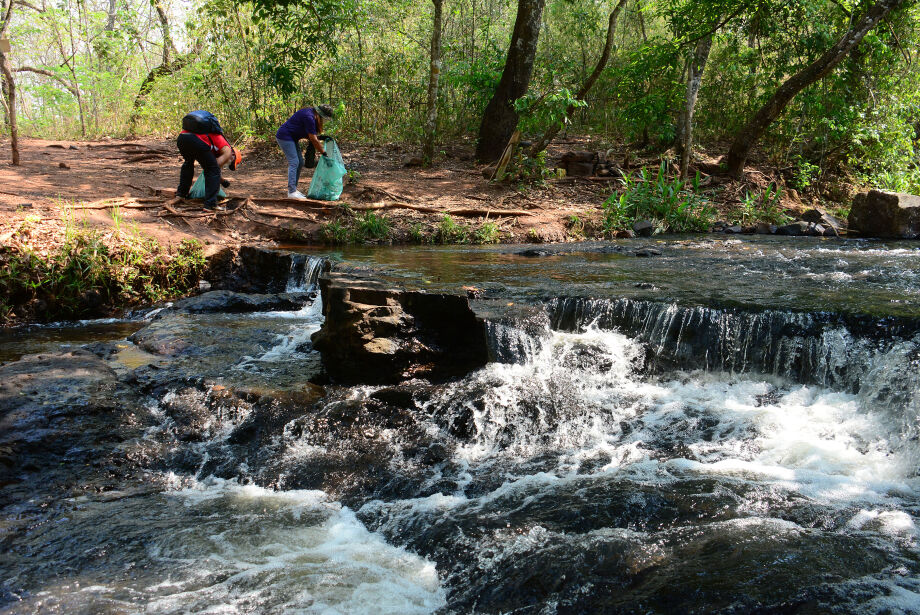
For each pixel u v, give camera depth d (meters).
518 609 3.61
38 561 3.99
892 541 3.98
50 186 11.05
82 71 18.25
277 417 5.56
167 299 8.77
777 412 5.70
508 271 8.44
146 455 5.17
